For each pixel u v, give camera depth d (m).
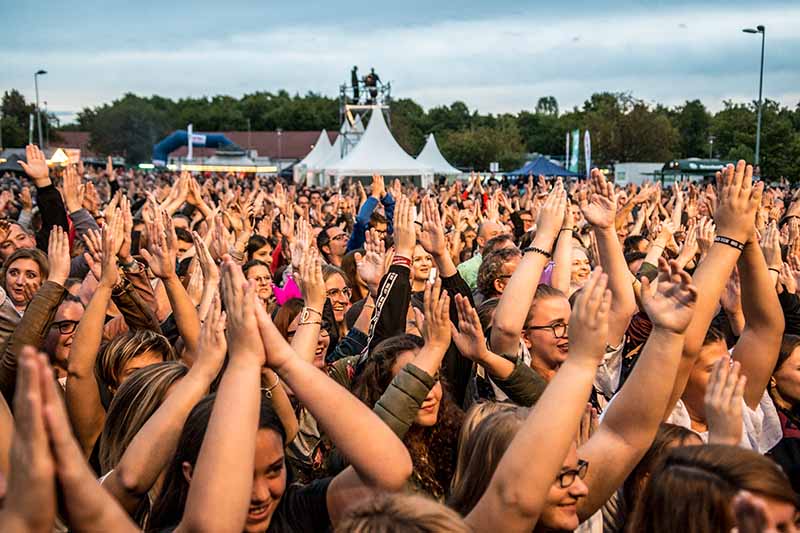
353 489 2.86
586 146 37.44
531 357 4.49
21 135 90.81
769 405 4.25
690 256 5.29
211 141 83.19
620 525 3.33
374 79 46.91
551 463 2.52
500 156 83.75
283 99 142.75
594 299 2.64
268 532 3.04
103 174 39.00
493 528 2.53
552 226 4.23
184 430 2.72
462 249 11.59
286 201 14.87
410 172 35.91
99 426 4.00
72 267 7.52
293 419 3.67
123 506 2.74
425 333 3.36
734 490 2.32
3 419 2.90
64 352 4.71
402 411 3.22
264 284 6.84
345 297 6.63
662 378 2.90
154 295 5.93
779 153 42.56
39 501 1.84
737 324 4.94
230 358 2.49
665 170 39.81
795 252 7.12
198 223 11.19
